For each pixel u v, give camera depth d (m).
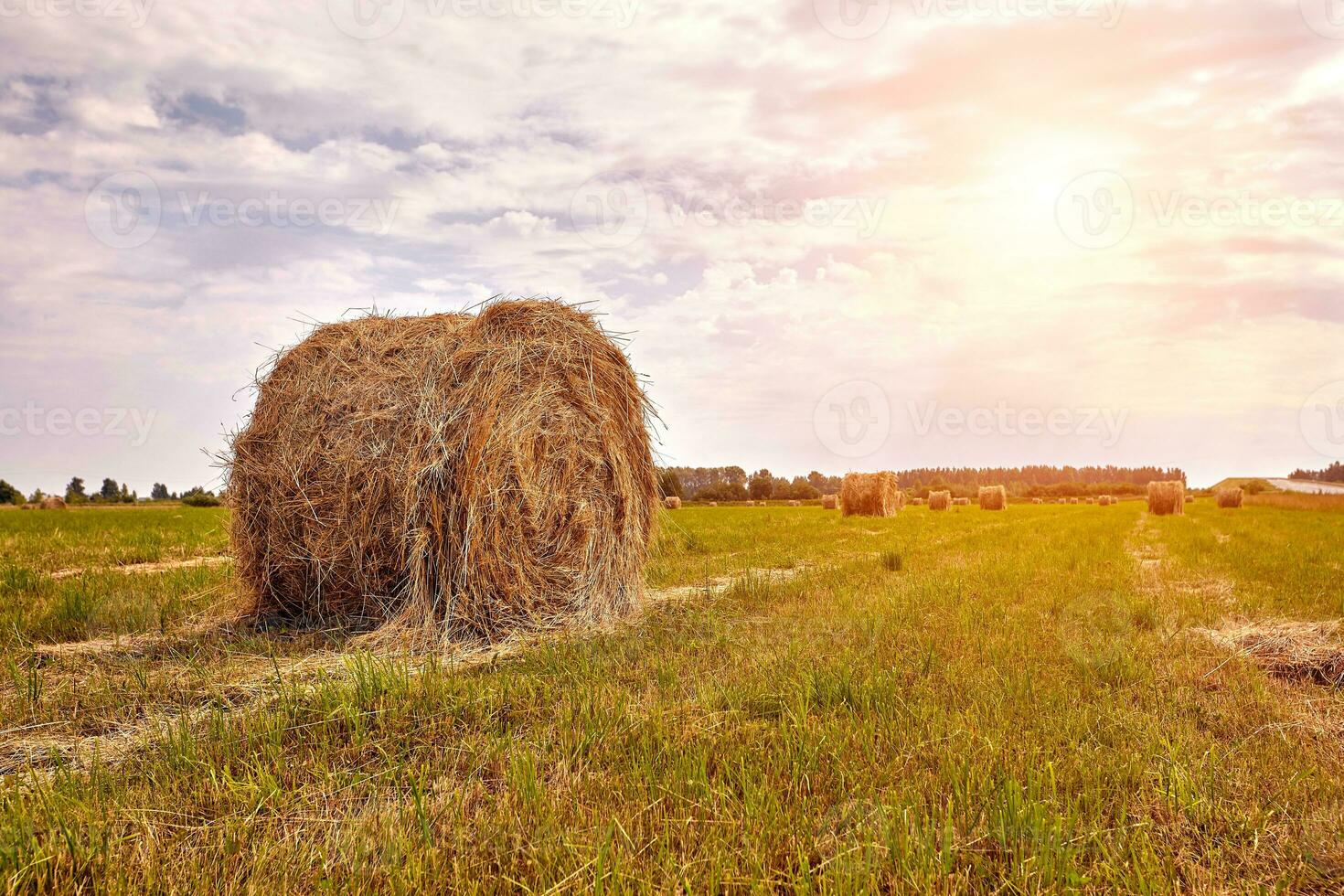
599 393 7.75
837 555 12.53
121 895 2.43
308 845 2.74
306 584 7.06
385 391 6.85
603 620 7.22
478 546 6.47
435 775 3.39
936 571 10.09
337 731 3.94
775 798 2.96
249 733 3.83
